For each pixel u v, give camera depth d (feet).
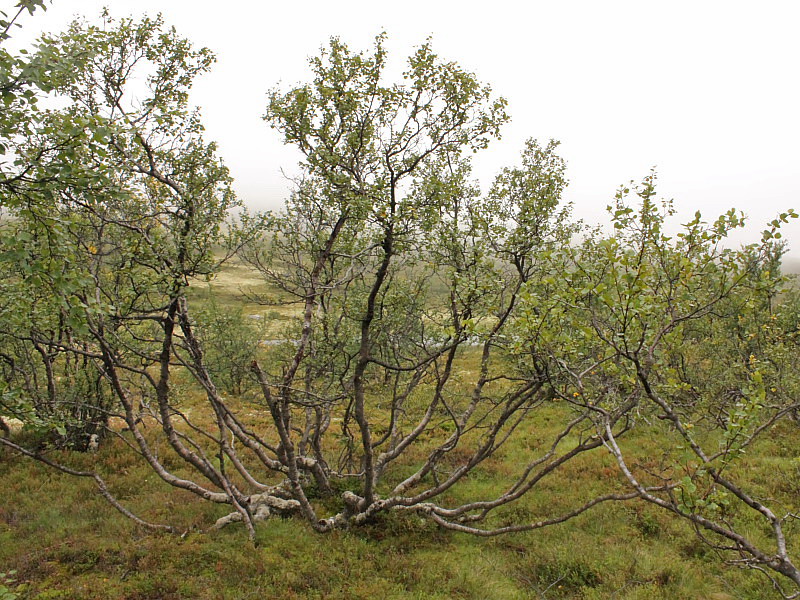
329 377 43.21
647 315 21.09
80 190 20.68
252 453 52.60
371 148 32.42
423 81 32.01
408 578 31.04
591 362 27.32
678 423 20.93
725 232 19.98
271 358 64.80
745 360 48.70
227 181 34.73
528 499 42.39
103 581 29.17
